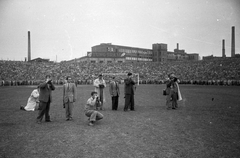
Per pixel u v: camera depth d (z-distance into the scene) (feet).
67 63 230.48
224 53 330.54
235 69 186.70
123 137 24.48
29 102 45.03
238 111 42.39
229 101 58.75
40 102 32.19
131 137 24.45
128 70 229.04
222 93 85.30
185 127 29.17
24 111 44.01
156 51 341.00
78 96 77.05
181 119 34.83
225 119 34.45
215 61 216.54
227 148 20.48
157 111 43.52
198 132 26.48
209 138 23.84
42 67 211.41
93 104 31.99
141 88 128.67
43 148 20.68
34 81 176.35
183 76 205.87
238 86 145.59
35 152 19.57
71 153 19.30
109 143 22.24
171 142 22.47
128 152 19.53
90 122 30.86
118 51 306.55
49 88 33.19
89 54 284.82
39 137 24.54
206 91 96.78
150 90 109.40
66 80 35.09
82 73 211.82
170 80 46.47
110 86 45.62
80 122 33.14
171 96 46.24
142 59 333.62
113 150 20.08
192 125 30.35
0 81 163.63
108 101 63.31
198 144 21.74
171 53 357.61
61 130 27.89
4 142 22.63
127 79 44.50
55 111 43.93
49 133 26.30
